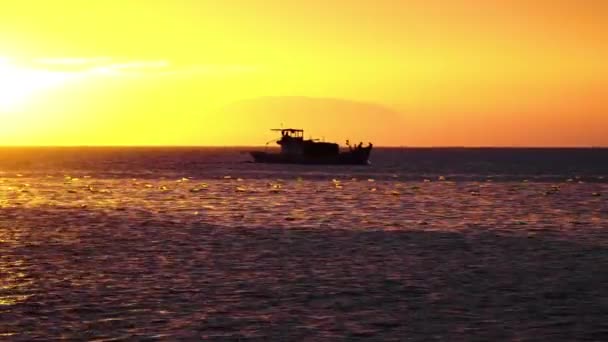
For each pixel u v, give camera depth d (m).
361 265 58.72
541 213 103.75
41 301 46.16
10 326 40.72
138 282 51.84
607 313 43.50
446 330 40.22
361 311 43.91
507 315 43.12
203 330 40.09
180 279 52.94
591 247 69.25
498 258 62.41
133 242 72.19
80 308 44.47
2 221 92.62
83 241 72.94
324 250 66.75
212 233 79.69
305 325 41.06
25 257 62.72
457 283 51.78
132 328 40.41
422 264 59.25
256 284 51.19
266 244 70.75
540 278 53.56
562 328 40.59
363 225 87.88
